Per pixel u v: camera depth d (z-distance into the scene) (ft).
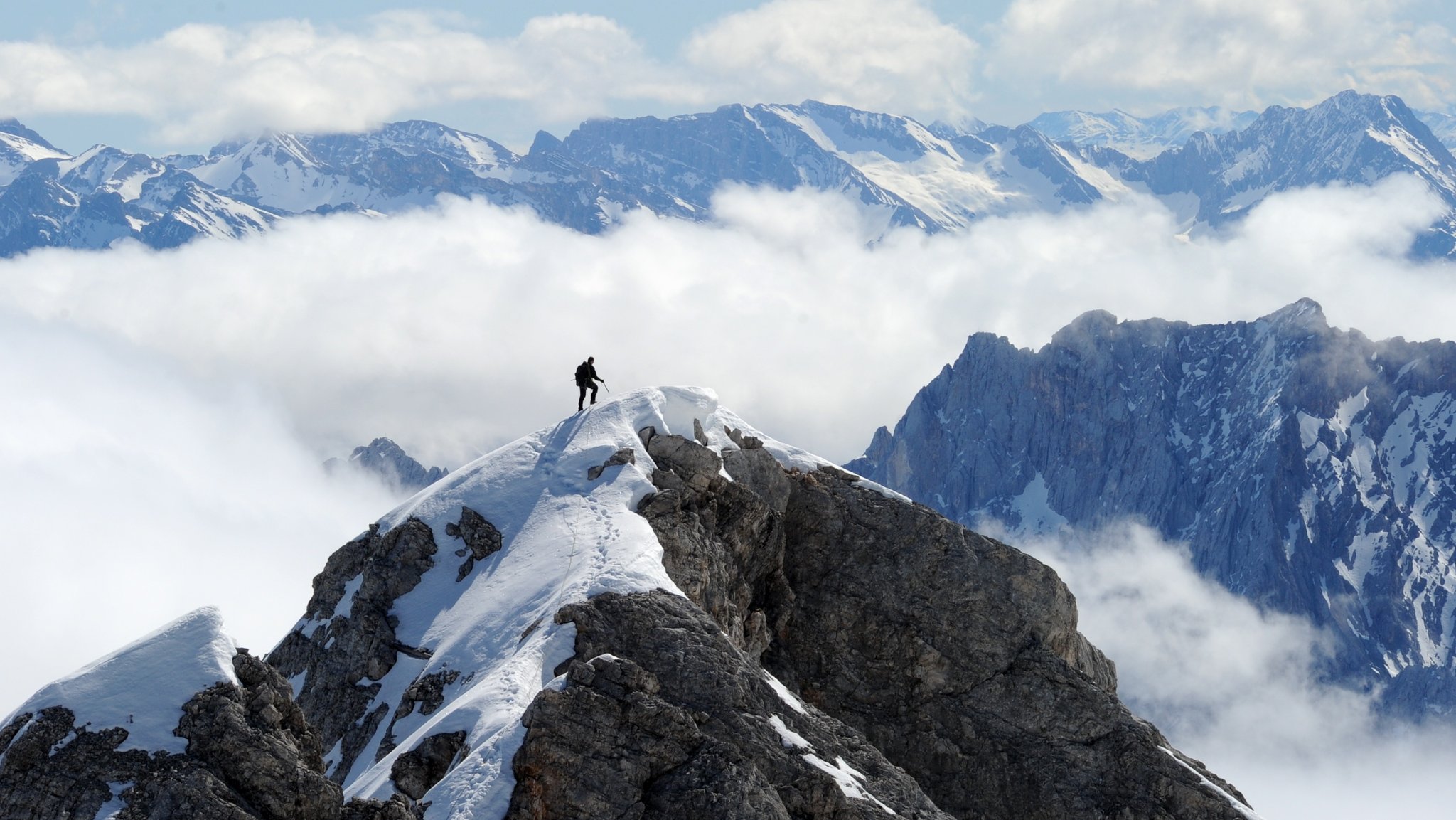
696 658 192.03
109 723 135.33
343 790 183.11
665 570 216.74
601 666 175.11
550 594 210.38
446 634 221.25
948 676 248.11
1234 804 228.22
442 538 243.60
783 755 181.27
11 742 134.31
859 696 248.11
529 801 162.71
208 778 131.03
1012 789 235.40
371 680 225.35
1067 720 241.35
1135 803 229.66
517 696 180.34
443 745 176.55
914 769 240.53
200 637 143.84
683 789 164.66
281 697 144.87
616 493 237.25
